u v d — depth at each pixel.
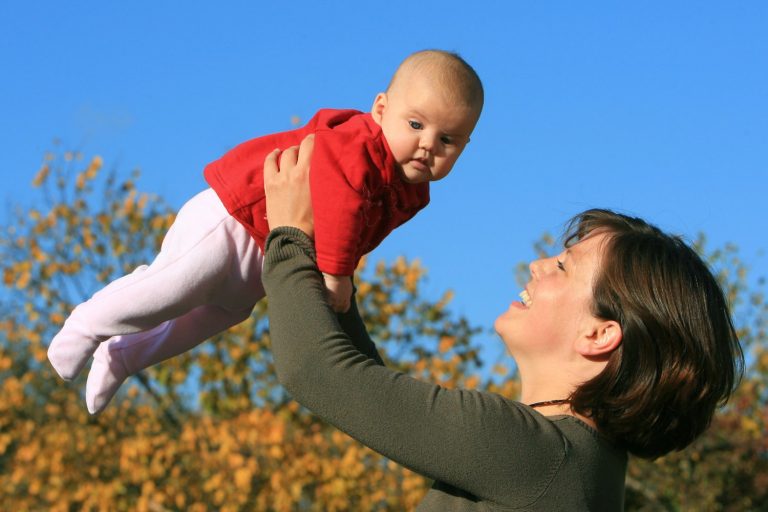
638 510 15.43
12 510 15.27
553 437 2.60
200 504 13.73
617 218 2.96
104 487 14.41
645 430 2.70
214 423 15.00
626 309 2.70
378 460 13.31
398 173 3.09
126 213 17.17
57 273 16.80
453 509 2.61
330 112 3.20
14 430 16.16
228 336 15.18
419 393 2.60
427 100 3.02
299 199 2.88
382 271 15.09
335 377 2.59
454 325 14.80
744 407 15.61
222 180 3.17
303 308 2.67
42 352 16.47
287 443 13.65
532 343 2.83
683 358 2.67
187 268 3.22
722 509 15.27
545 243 15.70
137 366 3.51
